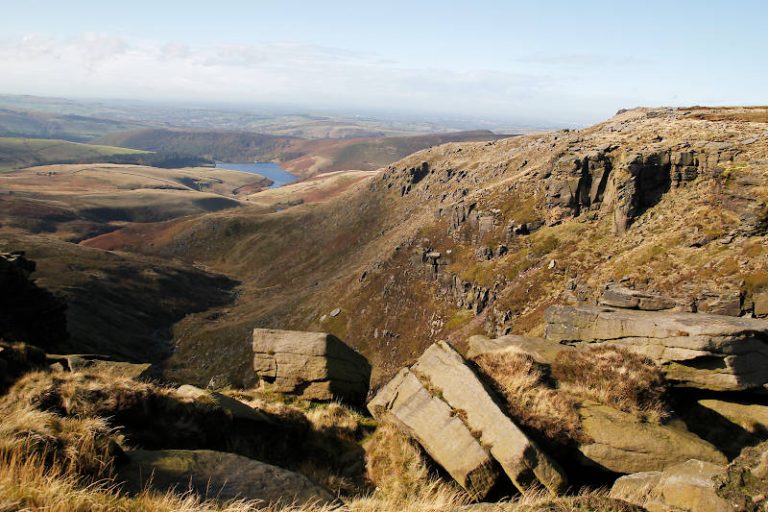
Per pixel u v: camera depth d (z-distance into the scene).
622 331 15.42
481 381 12.26
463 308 105.06
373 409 13.45
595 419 11.34
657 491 8.92
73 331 95.94
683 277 52.38
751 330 13.39
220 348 137.12
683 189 72.62
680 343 13.79
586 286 69.62
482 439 10.87
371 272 139.25
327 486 10.90
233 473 8.09
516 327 78.56
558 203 97.38
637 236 72.19
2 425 7.04
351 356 18.89
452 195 176.12
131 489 6.98
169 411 11.11
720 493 7.94
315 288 169.12
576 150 106.12
